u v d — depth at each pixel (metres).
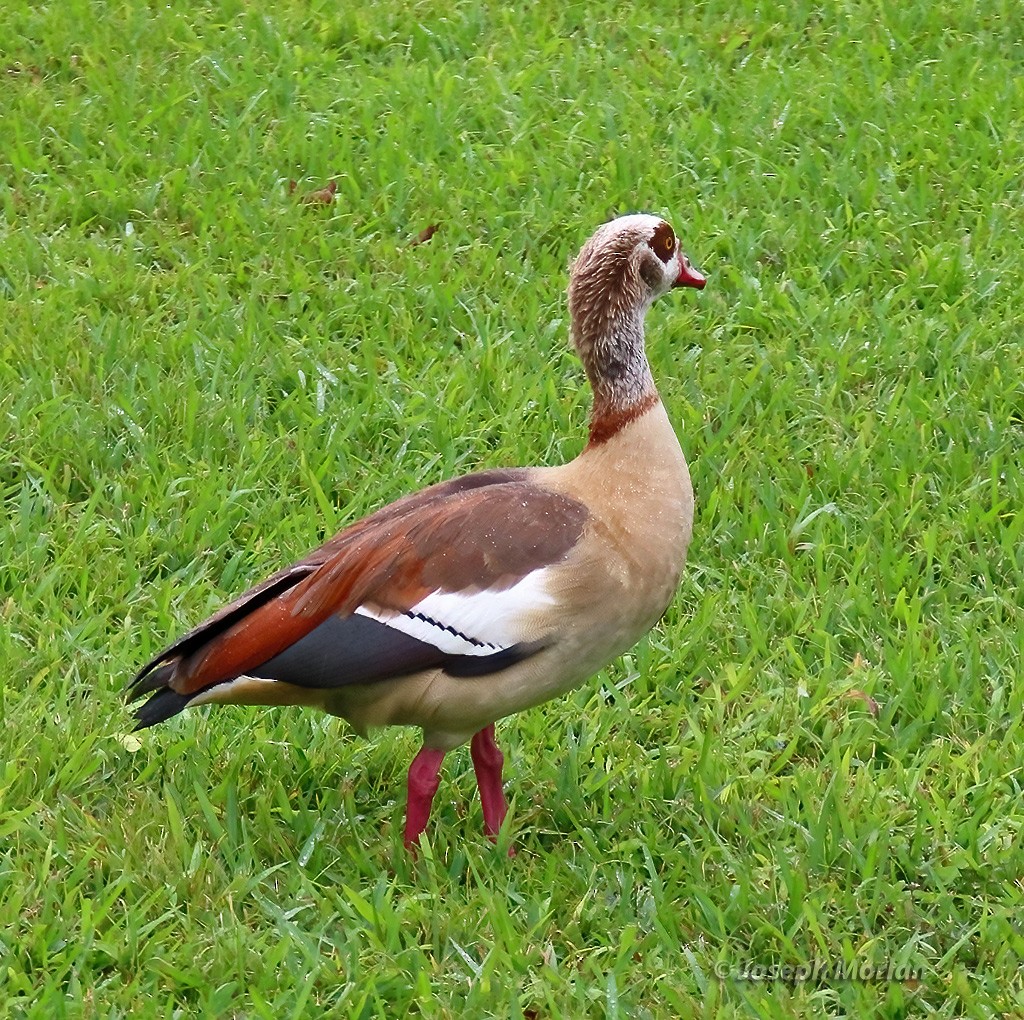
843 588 10.96
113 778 9.47
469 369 13.05
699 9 18.89
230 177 15.41
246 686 8.59
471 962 8.04
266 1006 7.57
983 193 15.34
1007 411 12.70
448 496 8.84
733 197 15.22
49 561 11.09
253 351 13.12
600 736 9.84
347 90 16.84
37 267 14.23
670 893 8.62
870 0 18.81
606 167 15.59
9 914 8.24
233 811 9.01
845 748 9.67
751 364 13.37
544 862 8.94
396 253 14.47
